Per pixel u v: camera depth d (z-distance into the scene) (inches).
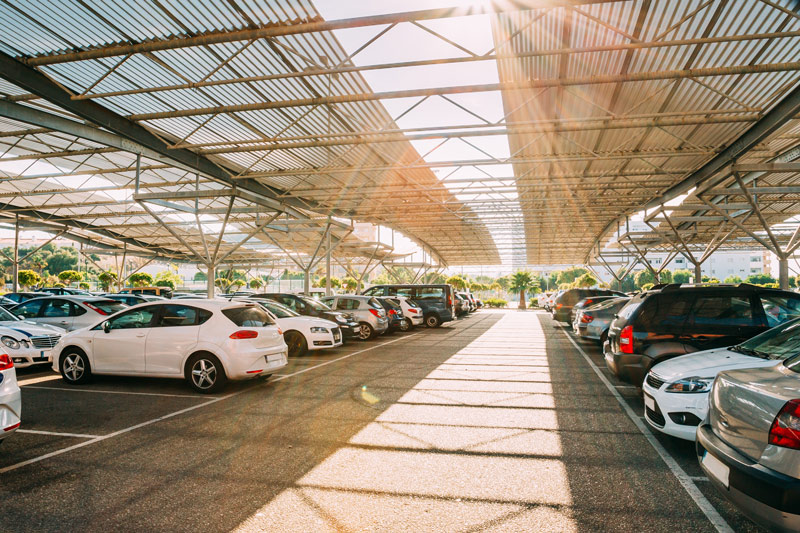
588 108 538.0
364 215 1167.6
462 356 462.3
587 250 1950.1
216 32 397.1
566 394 289.4
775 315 248.5
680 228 1272.1
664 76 398.6
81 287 2103.8
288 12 374.9
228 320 291.9
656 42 345.4
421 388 305.4
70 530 123.1
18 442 194.4
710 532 124.0
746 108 465.1
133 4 361.7
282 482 155.9
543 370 377.7
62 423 222.4
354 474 163.3
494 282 3164.4
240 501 141.5
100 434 205.6
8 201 1049.5
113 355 303.1
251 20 382.3
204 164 706.2
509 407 257.1
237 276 2898.6
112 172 830.5
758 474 103.0
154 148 601.6
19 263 1198.9
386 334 720.3
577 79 414.3
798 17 325.1
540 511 136.0
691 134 595.8
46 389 298.5
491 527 126.5
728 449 116.5
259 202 851.4
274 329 311.6
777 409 104.8
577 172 799.7
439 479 159.5
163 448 188.2
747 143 557.6
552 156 666.2
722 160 629.3
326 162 752.3
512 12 377.1
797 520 95.7
